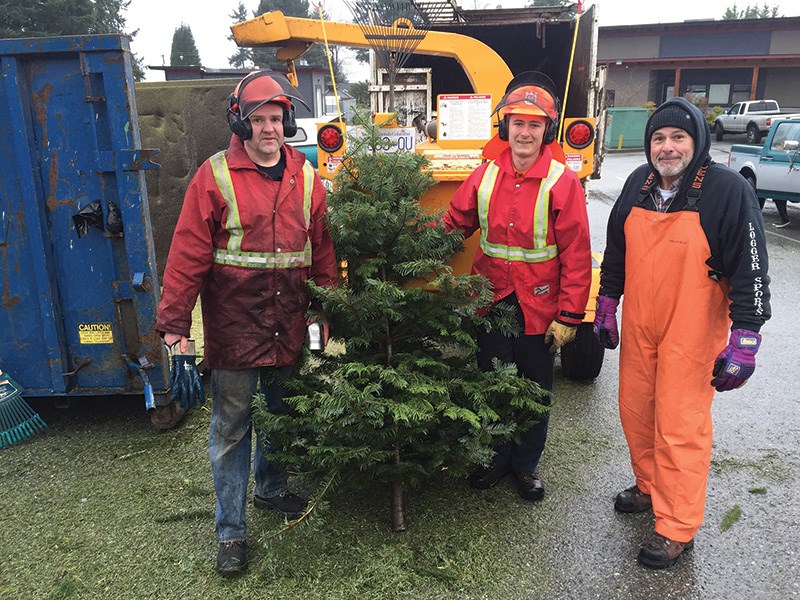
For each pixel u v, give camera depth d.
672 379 2.74
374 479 3.03
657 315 2.80
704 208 2.64
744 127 25.50
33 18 29.58
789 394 4.63
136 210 3.66
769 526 3.09
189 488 3.38
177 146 5.97
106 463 3.66
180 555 2.88
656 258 2.76
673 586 2.68
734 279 2.62
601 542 2.96
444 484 3.42
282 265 2.68
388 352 3.02
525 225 2.96
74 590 2.67
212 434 2.79
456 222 3.15
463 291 2.88
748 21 31.69
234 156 2.60
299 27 4.94
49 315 3.79
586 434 3.99
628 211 2.89
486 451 2.83
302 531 2.98
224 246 2.62
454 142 3.77
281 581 2.71
